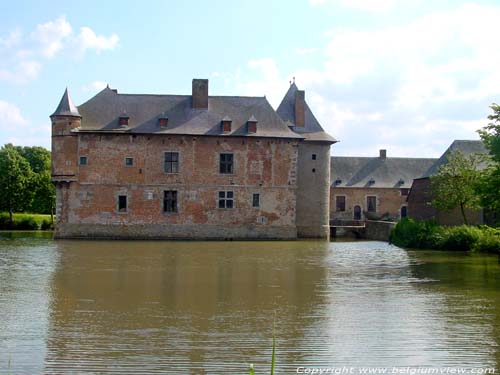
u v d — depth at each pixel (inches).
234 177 1630.2
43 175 2354.8
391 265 968.3
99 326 507.5
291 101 1809.8
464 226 1298.0
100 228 1596.9
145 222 1605.6
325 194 1727.4
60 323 517.0
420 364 415.5
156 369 398.0
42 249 1243.2
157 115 1635.1
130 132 1593.3
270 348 448.5
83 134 1592.0
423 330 503.8
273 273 855.7
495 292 689.6
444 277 817.5
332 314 563.2
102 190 1596.9
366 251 1263.5
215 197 1625.2
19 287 703.7
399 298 649.0
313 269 909.2
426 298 649.0
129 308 582.6
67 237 1590.8
